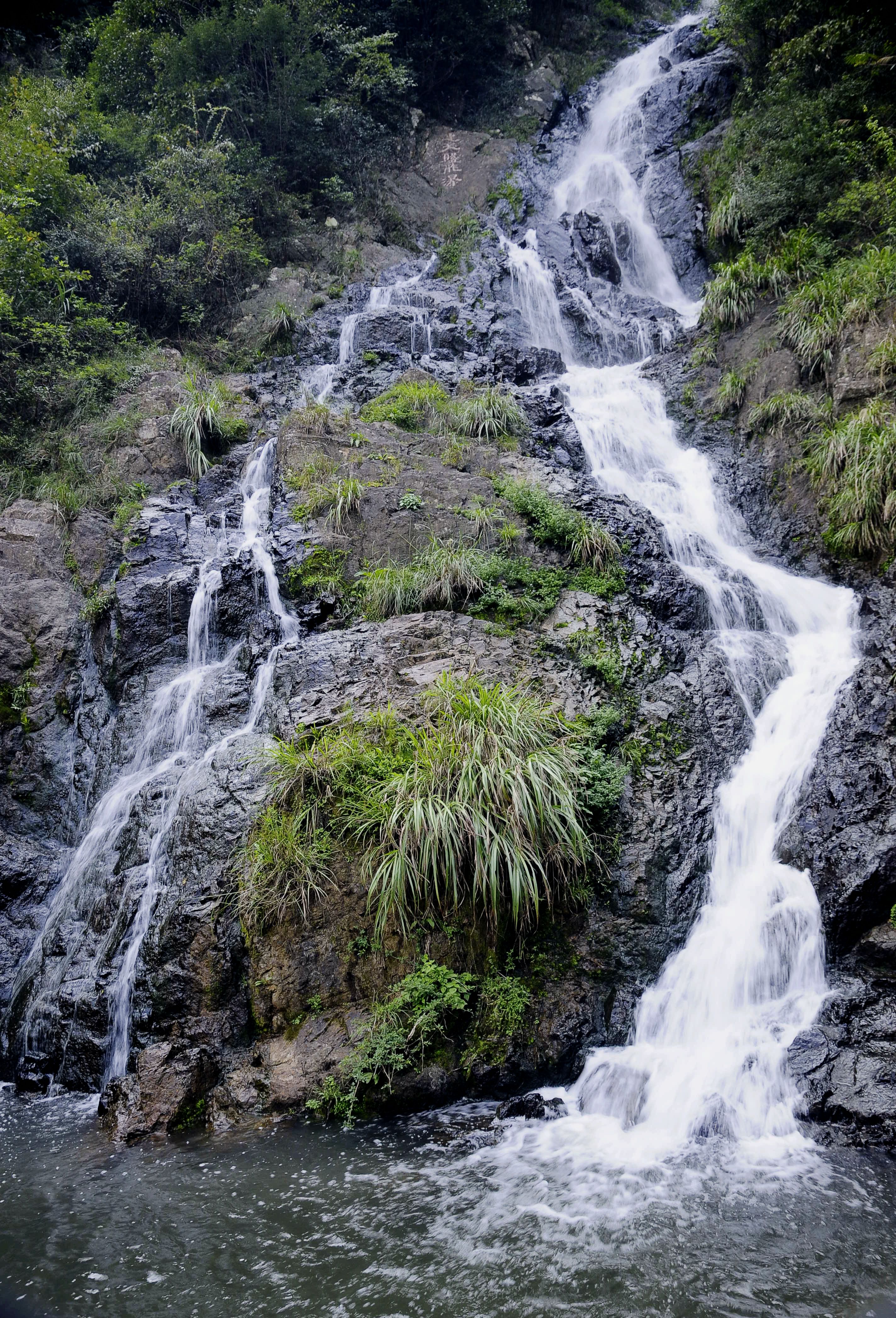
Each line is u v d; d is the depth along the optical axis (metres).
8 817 10.22
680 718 9.03
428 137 25.78
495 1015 7.13
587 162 24.58
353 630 9.87
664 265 20.86
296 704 8.95
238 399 15.52
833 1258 4.79
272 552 11.05
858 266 13.81
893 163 14.95
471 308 18.64
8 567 11.51
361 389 15.55
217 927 7.40
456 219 22.70
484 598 10.20
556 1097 6.96
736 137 19.61
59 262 15.90
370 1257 4.90
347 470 11.91
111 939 8.20
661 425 14.95
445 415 13.69
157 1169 6.00
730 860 8.14
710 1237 5.01
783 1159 5.86
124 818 9.41
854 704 8.60
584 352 18.58
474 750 7.55
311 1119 6.70
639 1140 6.25
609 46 29.77
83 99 20.83
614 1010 7.43
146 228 18.33
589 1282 4.64
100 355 16.31
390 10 24.80
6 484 13.20
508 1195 5.52
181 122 21.62
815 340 13.39
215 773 8.58
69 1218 5.38
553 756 7.85
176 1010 7.27
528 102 26.86
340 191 22.59
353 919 7.34
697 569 11.61
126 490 13.26
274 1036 7.09
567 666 9.41
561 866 7.46
